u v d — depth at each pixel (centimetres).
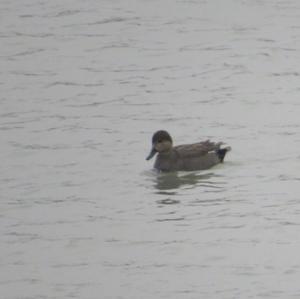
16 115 2978
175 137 2767
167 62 3384
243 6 3925
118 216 2234
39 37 3659
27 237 2125
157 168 2536
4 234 2150
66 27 3750
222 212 2233
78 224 2192
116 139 2769
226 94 3098
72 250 2050
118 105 3033
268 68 3306
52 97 3119
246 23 3728
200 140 2738
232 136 2753
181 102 3041
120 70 3328
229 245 2048
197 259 1981
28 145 2741
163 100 3064
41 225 2192
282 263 1952
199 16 3819
